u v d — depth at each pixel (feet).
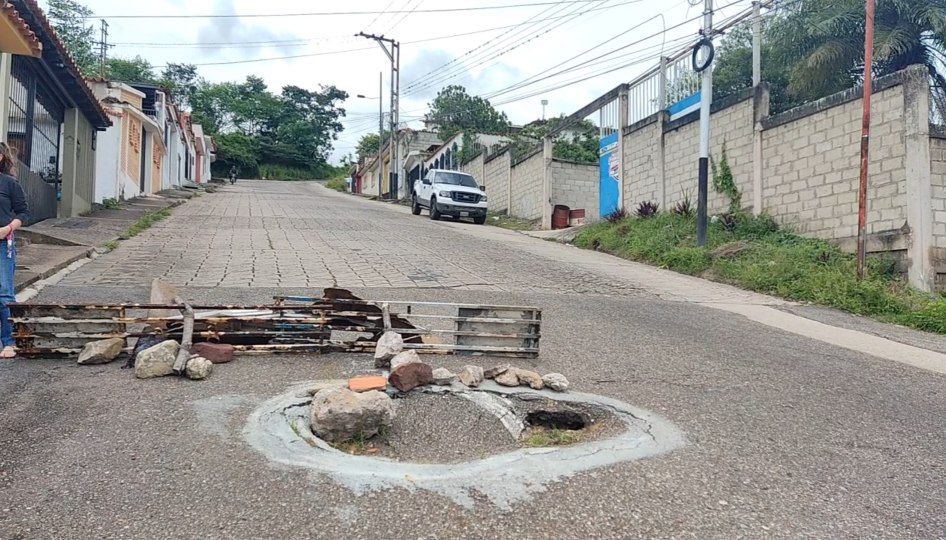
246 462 9.64
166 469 9.36
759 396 14.44
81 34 134.21
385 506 8.60
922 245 30.22
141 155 71.46
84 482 8.92
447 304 16.57
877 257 32.42
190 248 34.60
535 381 13.53
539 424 12.47
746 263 35.35
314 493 8.84
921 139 30.55
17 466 9.31
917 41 46.34
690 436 11.63
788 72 53.83
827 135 36.01
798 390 15.19
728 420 12.66
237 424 11.03
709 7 40.16
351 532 7.98
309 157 231.71
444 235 50.96
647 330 21.20
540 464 10.05
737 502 9.23
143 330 15.29
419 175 119.75
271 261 31.40
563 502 8.91
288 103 230.89
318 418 10.59
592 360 16.67
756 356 18.49
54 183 43.34
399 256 36.37
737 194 43.32
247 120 221.66
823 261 33.35
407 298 24.08
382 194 129.80
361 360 15.28
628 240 46.21
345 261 32.94
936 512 9.34
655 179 52.49
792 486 9.88
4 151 15.29
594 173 68.44
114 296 21.16
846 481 10.20
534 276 32.81
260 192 107.96
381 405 10.85
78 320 14.73
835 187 35.47
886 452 11.55
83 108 46.06
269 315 15.84
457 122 135.23
